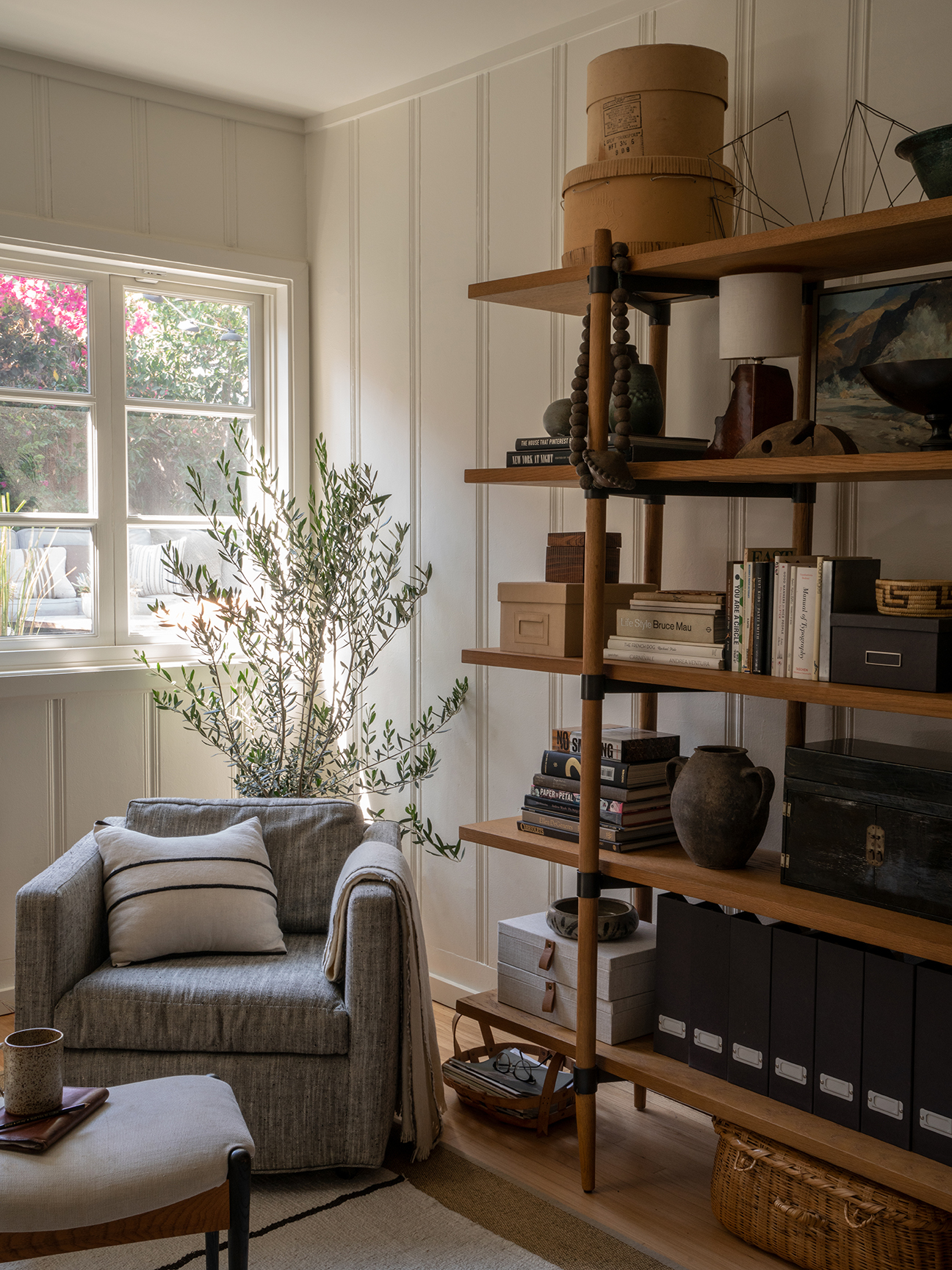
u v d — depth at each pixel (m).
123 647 3.91
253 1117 2.51
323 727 4.07
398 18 3.20
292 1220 2.41
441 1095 2.79
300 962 2.72
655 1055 2.56
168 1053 2.52
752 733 2.82
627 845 2.60
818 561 2.16
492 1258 2.28
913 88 2.45
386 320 3.87
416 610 3.79
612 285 2.39
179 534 4.06
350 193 3.98
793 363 2.69
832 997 2.21
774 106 2.71
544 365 3.32
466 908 3.64
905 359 2.42
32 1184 1.70
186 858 2.82
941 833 2.04
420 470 3.76
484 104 3.46
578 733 2.75
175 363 4.03
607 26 3.09
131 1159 1.77
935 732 2.47
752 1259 2.29
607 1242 2.35
